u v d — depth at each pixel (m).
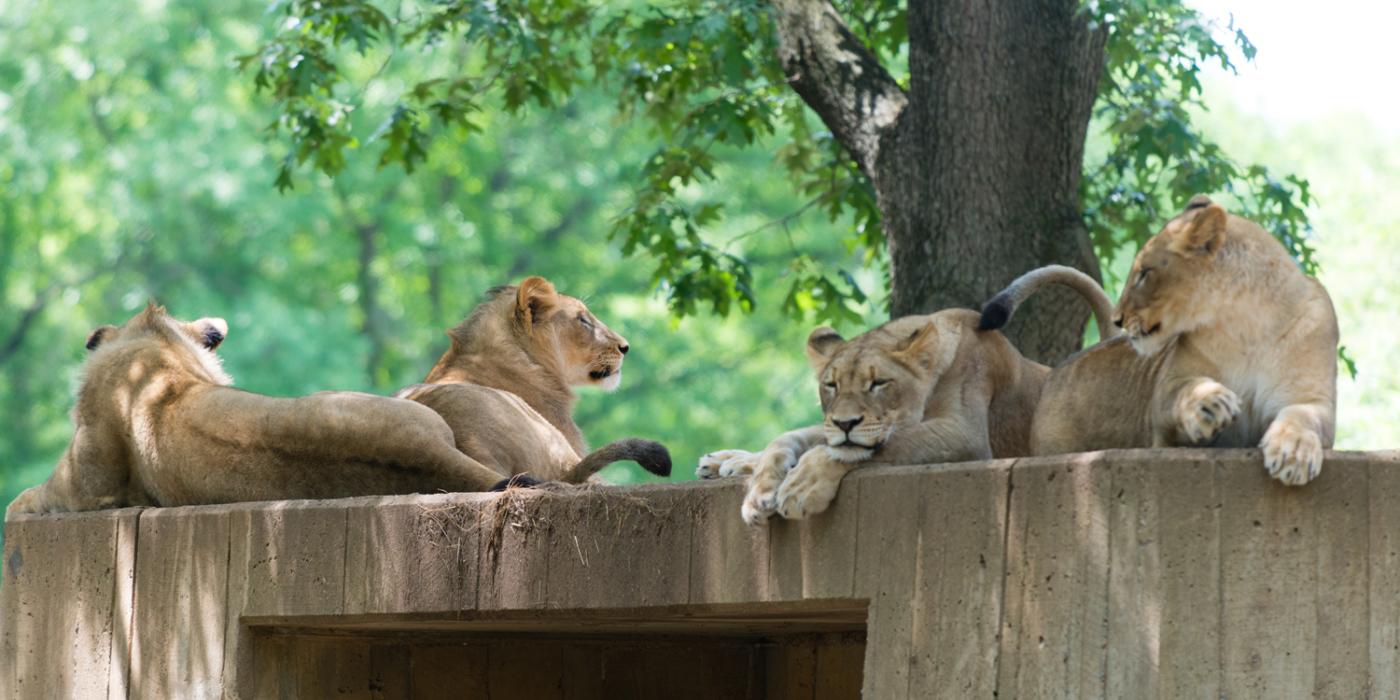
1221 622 7.07
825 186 16.89
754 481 8.55
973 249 12.84
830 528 8.32
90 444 11.72
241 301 34.03
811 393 33.88
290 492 10.87
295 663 10.91
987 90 12.95
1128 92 15.57
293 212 33.19
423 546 9.90
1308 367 7.96
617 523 9.20
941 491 7.89
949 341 9.26
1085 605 7.30
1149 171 15.53
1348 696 7.03
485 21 14.92
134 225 34.94
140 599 11.11
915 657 7.89
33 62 34.78
